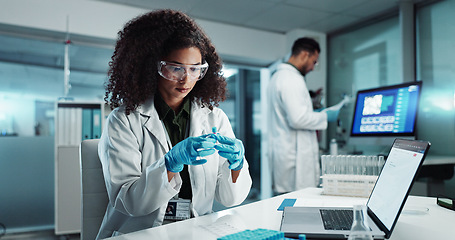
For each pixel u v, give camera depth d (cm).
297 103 248
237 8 361
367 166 146
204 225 98
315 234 83
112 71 124
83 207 125
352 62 407
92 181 126
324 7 355
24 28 314
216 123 138
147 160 119
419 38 332
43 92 362
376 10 359
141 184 102
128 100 118
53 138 332
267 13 375
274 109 263
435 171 266
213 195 130
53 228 323
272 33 439
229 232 91
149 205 103
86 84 389
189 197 127
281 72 262
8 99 345
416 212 113
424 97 326
